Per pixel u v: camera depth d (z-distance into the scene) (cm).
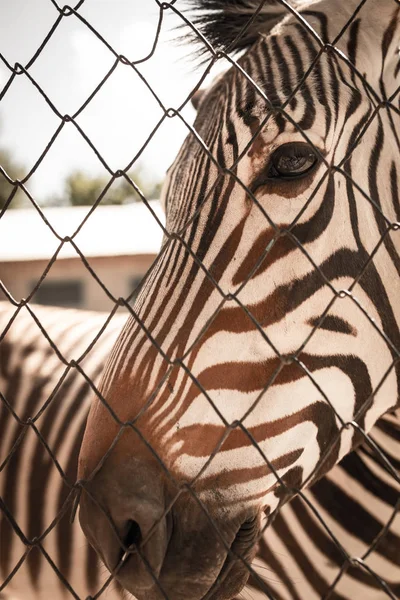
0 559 273
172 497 152
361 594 217
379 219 169
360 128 167
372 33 176
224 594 161
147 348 159
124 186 1817
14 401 285
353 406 171
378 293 170
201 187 169
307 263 160
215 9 223
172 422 154
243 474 158
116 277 825
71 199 1884
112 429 153
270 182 160
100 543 146
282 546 224
